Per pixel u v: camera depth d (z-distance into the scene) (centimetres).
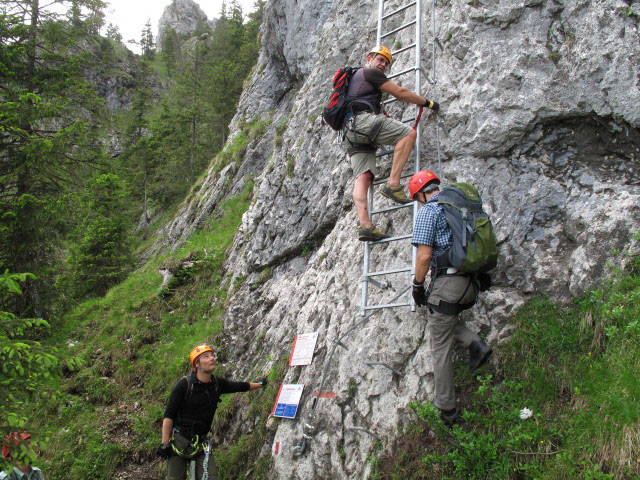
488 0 525
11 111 1073
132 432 709
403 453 392
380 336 475
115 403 799
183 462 468
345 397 470
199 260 1137
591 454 314
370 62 499
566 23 483
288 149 882
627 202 417
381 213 550
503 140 487
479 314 435
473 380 406
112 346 950
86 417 746
